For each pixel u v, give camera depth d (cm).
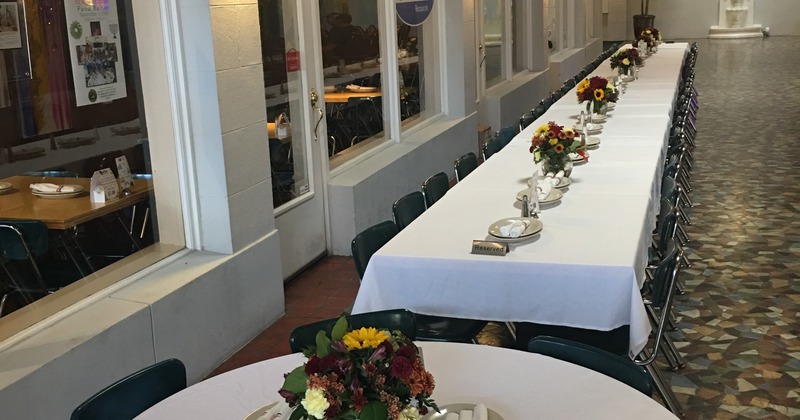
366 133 696
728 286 516
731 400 380
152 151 438
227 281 446
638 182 470
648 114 703
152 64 429
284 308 510
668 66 1058
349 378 187
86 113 390
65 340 344
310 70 583
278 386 267
